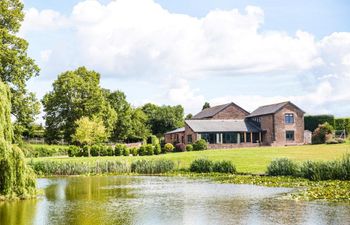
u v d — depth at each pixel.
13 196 25.53
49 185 37.50
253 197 26.59
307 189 28.98
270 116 83.44
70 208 23.64
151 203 25.25
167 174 48.00
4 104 25.33
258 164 47.88
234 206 23.36
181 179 41.25
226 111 93.19
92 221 19.91
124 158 61.16
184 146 72.88
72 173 50.59
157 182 38.62
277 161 39.84
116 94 111.56
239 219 19.70
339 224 18.12
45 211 22.69
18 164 25.41
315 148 62.22
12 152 25.09
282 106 83.25
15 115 47.59
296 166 38.56
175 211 22.28
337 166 34.44
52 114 93.00
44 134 94.44
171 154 65.31
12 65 46.34
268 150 61.88
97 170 51.25
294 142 83.69
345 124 87.50
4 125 25.25
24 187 25.92
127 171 51.22
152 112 125.81
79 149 71.12
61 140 95.50
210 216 20.62
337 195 25.66
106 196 28.89
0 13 47.31
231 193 28.88
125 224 19.17
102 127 83.31
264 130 84.94
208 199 26.33
